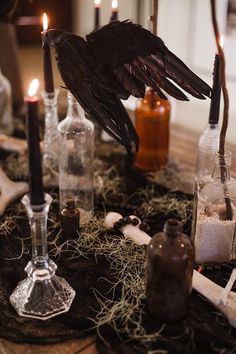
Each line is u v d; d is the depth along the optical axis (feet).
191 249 1.97
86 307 2.12
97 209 2.86
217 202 2.34
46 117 3.07
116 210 2.84
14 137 3.80
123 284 2.23
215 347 1.92
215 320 2.06
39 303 2.08
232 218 2.33
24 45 8.46
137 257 2.39
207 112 5.22
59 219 2.77
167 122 3.25
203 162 2.96
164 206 2.87
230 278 2.19
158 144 3.26
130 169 3.33
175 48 6.04
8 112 3.83
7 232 2.63
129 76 2.24
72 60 2.09
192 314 2.09
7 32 4.30
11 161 3.41
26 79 6.82
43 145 3.19
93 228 2.63
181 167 3.40
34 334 2.00
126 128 2.26
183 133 4.01
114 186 3.11
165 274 1.95
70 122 2.66
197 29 5.75
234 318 2.00
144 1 6.61
